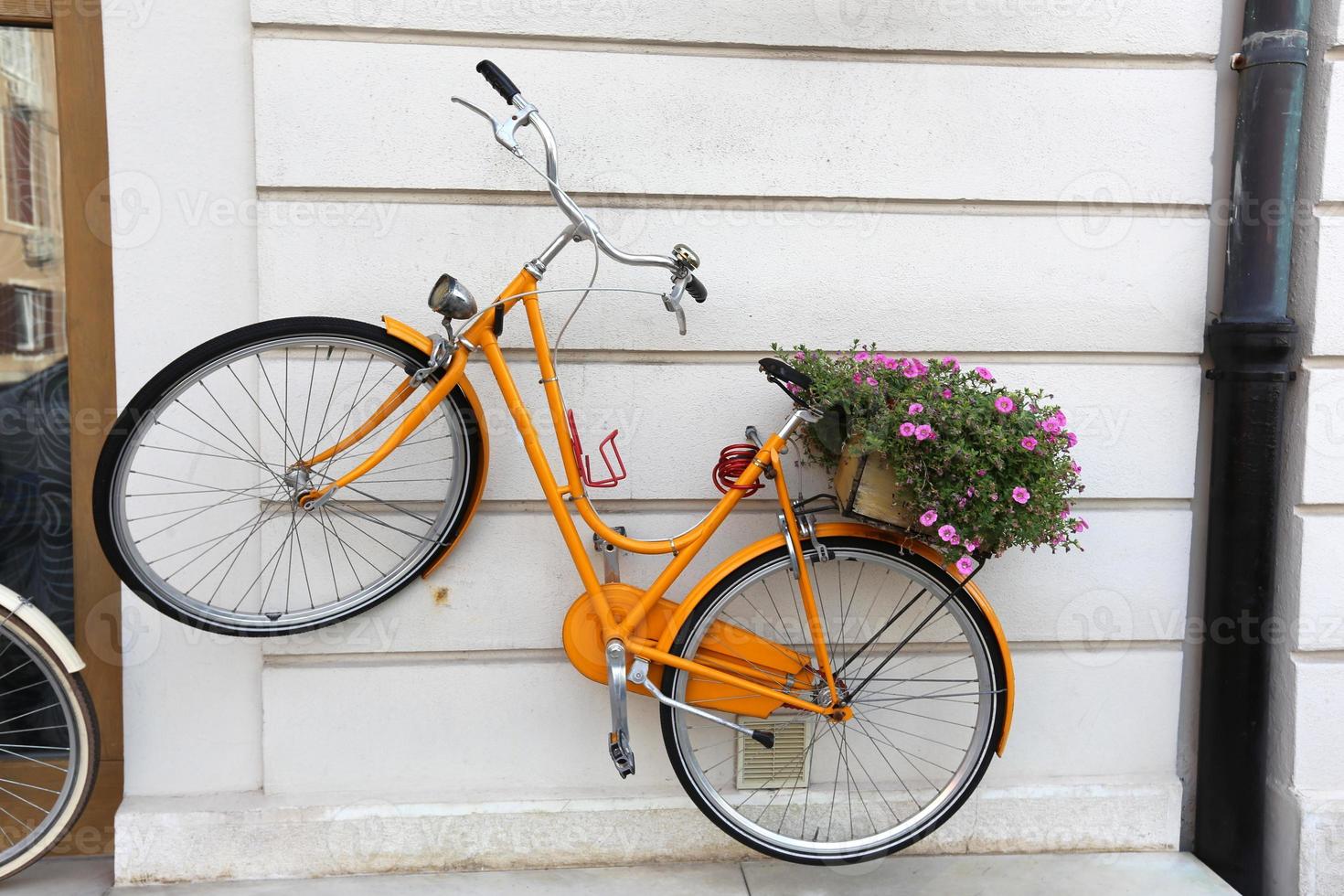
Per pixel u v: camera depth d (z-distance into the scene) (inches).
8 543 101.4
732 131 97.1
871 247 99.3
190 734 99.0
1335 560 99.1
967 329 100.6
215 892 94.3
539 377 97.9
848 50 97.6
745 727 92.0
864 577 102.2
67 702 90.1
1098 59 99.7
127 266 94.9
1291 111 95.5
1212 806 102.9
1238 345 97.9
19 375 100.2
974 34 97.8
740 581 91.3
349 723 98.8
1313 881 98.2
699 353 98.8
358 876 98.0
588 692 101.0
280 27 92.0
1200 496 105.3
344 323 88.0
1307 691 99.8
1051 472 85.5
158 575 96.3
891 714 103.8
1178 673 105.1
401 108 93.8
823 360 93.4
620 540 89.6
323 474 89.8
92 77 96.3
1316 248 97.4
